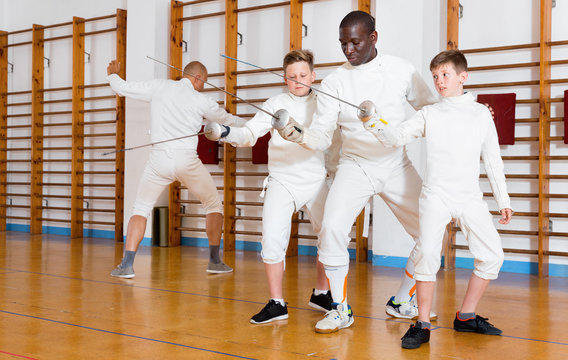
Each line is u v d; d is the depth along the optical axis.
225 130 2.18
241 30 5.43
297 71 2.37
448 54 2.09
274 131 2.41
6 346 1.98
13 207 7.10
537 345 2.03
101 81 6.31
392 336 2.14
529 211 4.09
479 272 2.15
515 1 4.17
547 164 3.99
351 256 4.79
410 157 4.20
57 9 6.75
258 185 5.27
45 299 2.82
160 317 2.45
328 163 2.55
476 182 2.10
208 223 3.82
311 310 2.62
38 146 6.71
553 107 4.06
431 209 2.07
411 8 4.29
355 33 2.17
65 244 5.54
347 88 2.27
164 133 3.68
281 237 2.36
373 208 4.32
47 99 6.78
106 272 3.75
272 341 2.06
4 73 7.09
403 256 4.20
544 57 3.90
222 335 2.14
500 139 4.09
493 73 4.23
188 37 5.75
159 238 5.53
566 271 3.93
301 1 4.95
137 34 5.68
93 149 6.32
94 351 1.92
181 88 3.72
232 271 3.88
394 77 2.26
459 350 1.95
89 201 6.36
